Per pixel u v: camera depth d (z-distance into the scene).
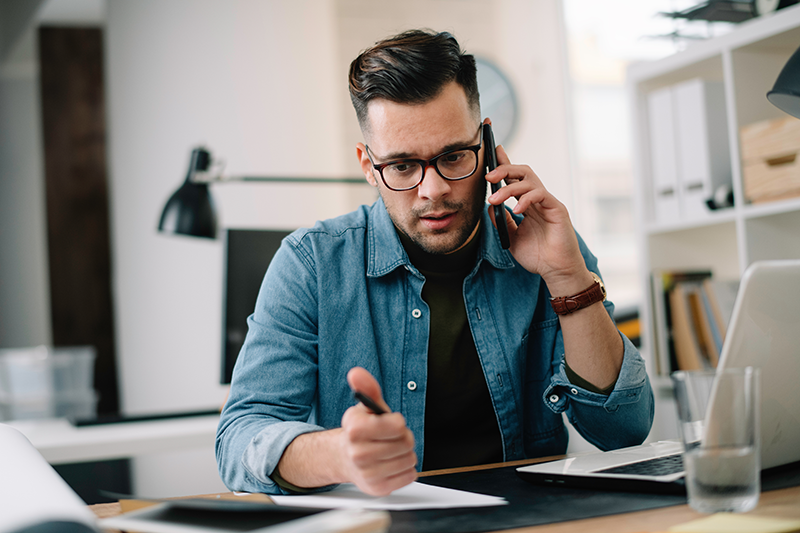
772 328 0.77
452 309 1.20
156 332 3.57
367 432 0.72
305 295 1.14
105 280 4.43
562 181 4.06
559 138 4.06
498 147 1.14
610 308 1.21
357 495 0.81
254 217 3.66
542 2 4.05
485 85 3.96
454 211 1.05
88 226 4.41
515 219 1.28
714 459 0.64
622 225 4.12
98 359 4.40
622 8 3.99
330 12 3.79
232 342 1.72
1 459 0.70
